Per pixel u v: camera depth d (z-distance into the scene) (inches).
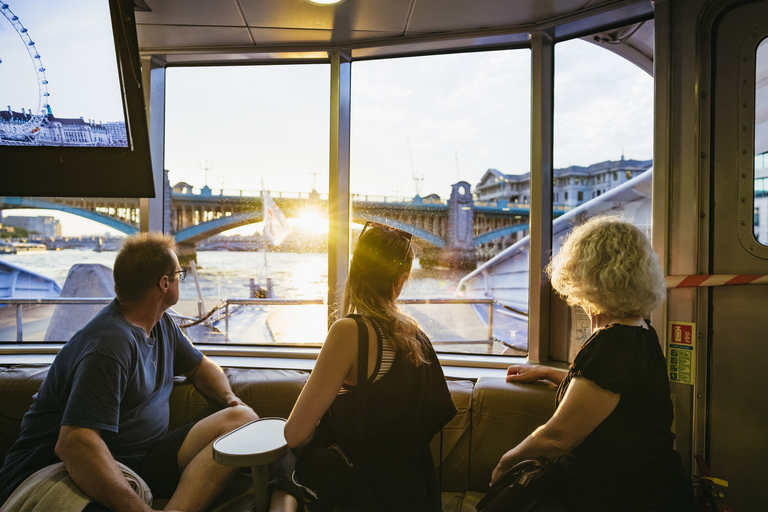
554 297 90.6
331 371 44.4
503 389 72.4
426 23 86.6
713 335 72.0
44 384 60.0
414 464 45.8
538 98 87.7
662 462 44.9
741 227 70.6
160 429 66.0
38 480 50.4
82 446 49.9
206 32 90.6
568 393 46.6
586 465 46.6
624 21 82.6
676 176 73.9
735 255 71.0
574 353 88.0
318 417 44.5
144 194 88.5
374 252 47.8
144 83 99.1
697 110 72.0
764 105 69.2
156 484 60.8
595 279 46.7
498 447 70.4
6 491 55.2
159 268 61.9
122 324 59.7
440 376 50.4
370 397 44.1
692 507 45.3
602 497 45.1
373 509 42.9
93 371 54.0
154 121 101.9
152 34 91.4
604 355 44.9
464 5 79.7
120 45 77.3
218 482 56.9
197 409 74.1
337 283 98.0
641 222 84.2
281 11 82.0
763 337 69.2
